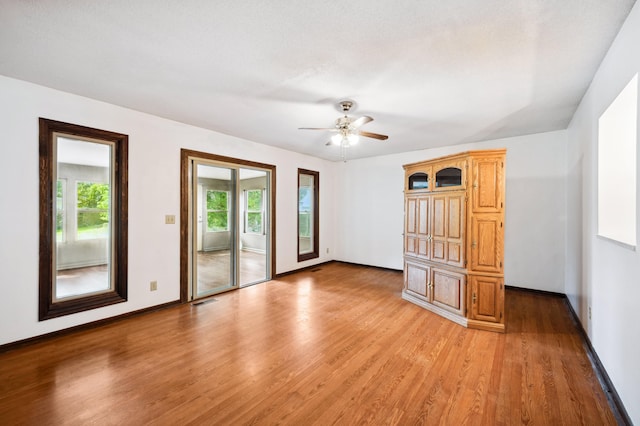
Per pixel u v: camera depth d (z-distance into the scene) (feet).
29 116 8.46
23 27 5.75
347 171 21.29
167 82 8.31
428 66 7.27
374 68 7.39
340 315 11.11
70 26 5.72
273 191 16.79
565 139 13.24
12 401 6.04
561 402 6.16
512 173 14.58
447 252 10.93
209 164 13.41
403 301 12.84
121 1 4.99
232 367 7.41
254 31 5.87
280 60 7.04
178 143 12.16
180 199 12.29
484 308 9.93
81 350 8.22
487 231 9.89
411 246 12.80
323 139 14.99
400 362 7.73
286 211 17.78
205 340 8.91
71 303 9.41
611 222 7.36
